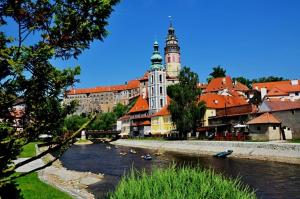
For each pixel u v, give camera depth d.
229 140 79.94
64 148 9.27
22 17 8.51
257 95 124.81
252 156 59.06
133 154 80.88
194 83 95.12
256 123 72.62
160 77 150.75
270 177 38.12
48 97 9.05
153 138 122.44
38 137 9.31
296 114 70.56
